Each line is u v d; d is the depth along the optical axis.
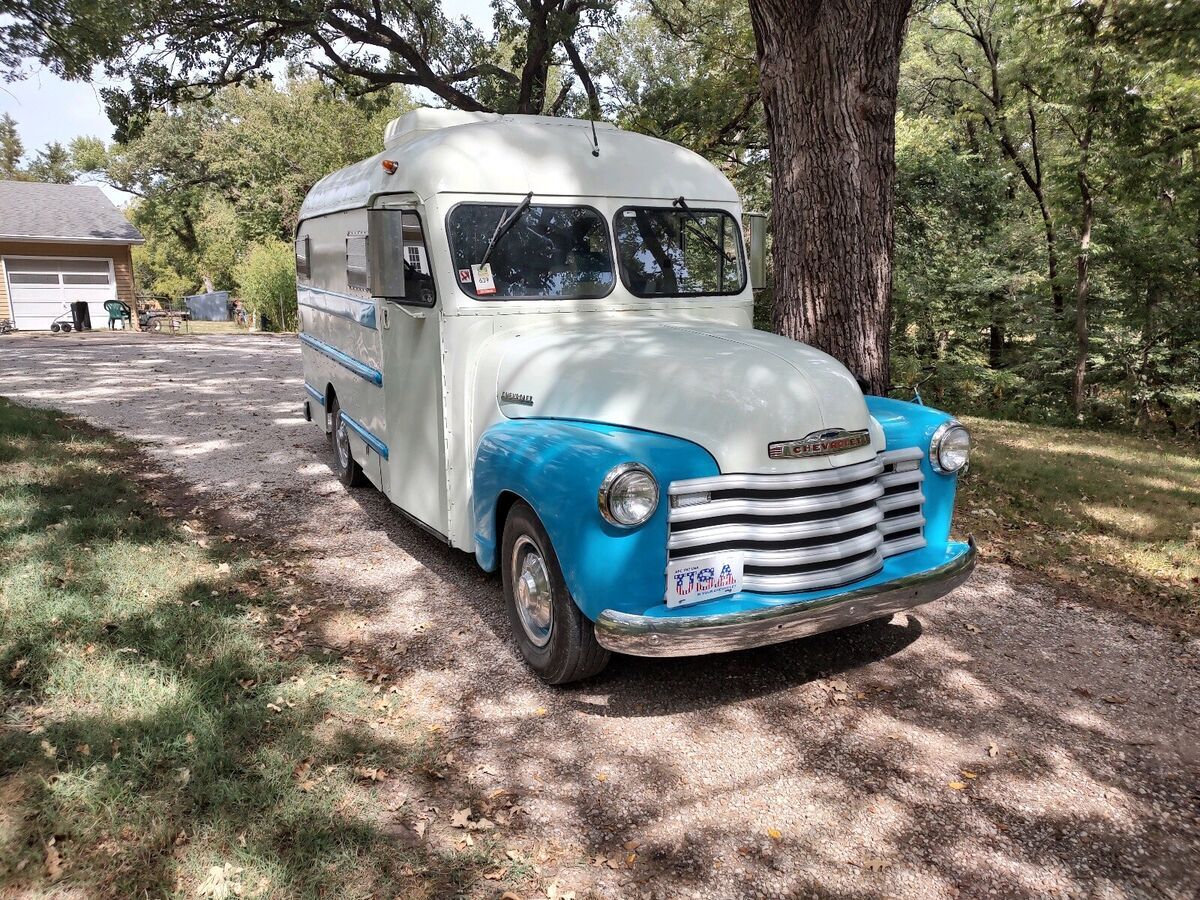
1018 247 19.72
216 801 2.89
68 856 2.61
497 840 2.87
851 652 4.37
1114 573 5.71
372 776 3.17
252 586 4.93
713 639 3.27
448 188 4.48
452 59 19.64
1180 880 2.73
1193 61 12.52
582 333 4.36
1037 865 2.79
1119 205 16.78
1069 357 18.83
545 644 3.90
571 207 4.80
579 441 3.52
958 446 4.09
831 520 3.54
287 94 34.97
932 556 3.96
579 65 18.41
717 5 17.23
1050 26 14.98
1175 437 16.91
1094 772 3.32
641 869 2.77
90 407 10.63
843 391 3.71
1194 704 3.88
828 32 6.23
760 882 2.71
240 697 3.59
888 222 6.57
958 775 3.30
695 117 17.12
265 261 30.20
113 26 13.16
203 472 7.62
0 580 4.40
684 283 5.14
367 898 2.55
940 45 20.31
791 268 6.64
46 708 3.35
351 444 6.85
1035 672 4.18
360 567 5.44
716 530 3.39
